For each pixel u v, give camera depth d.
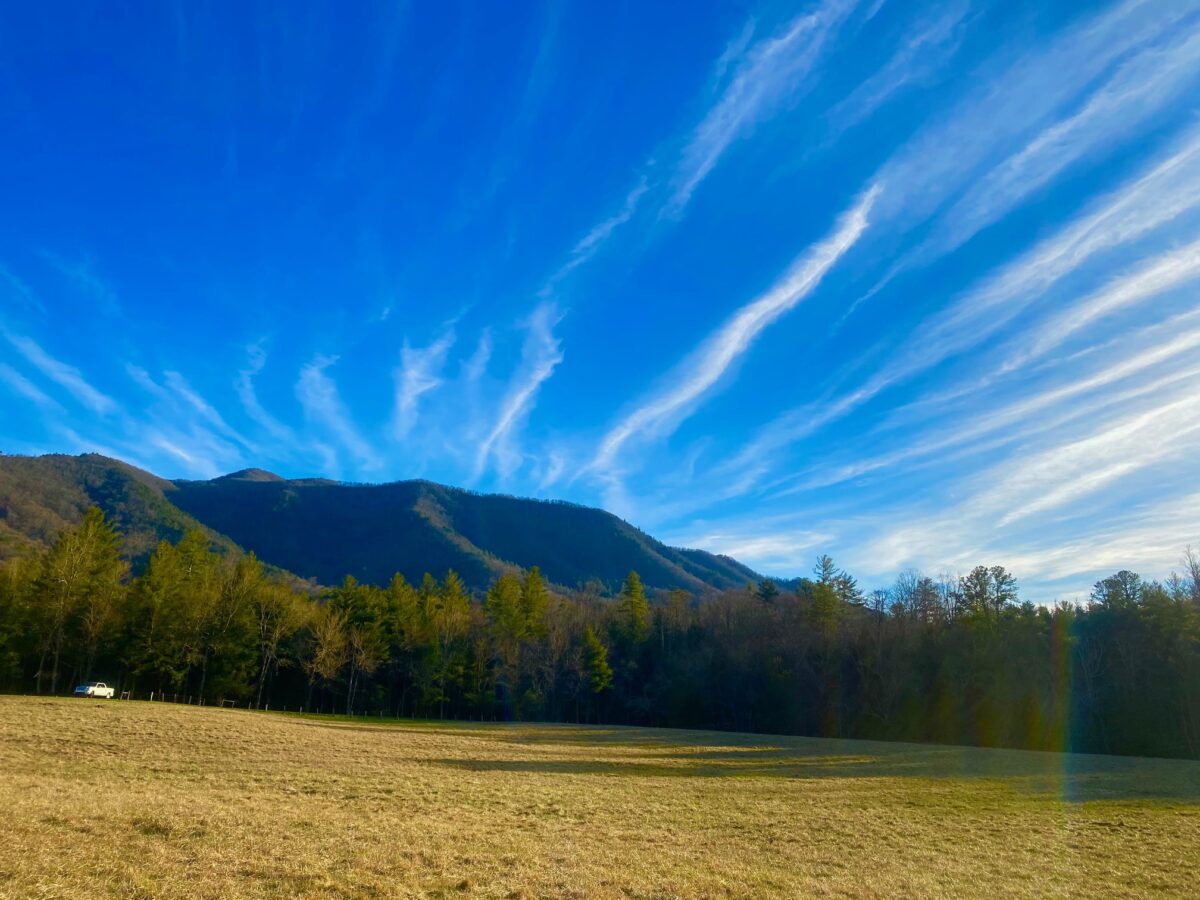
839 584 83.19
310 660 74.00
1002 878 13.73
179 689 65.62
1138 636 59.34
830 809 22.27
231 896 9.35
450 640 81.88
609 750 44.03
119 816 13.45
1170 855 16.20
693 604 105.25
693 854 14.50
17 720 30.73
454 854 12.73
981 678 65.44
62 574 58.69
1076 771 35.75
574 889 11.02
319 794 19.56
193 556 69.12
